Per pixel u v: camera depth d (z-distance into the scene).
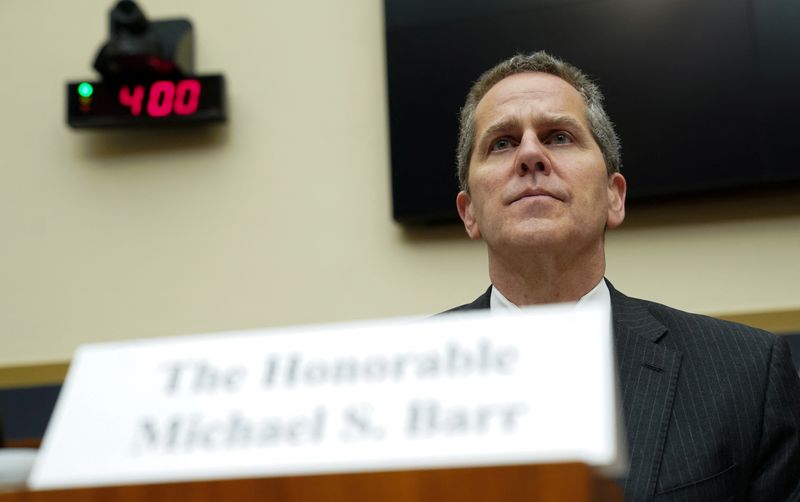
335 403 0.64
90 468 0.66
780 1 2.49
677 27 2.54
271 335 0.69
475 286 2.59
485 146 1.56
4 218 2.88
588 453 0.58
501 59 2.65
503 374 0.63
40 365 2.73
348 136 2.79
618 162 1.68
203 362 0.69
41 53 2.99
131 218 2.83
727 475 1.24
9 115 2.96
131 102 2.80
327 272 2.70
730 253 2.45
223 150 2.84
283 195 2.78
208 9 2.94
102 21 2.99
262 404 0.66
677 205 2.51
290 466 0.62
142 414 0.67
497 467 0.57
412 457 0.61
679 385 1.33
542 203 1.47
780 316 2.37
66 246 2.83
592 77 2.57
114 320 2.76
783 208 2.45
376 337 0.67
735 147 2.44
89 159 2.89
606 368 0.61
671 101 2.51
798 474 1.32
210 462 0.64
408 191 2.63
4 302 2.81
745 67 2.47
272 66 2.87
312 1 2.90
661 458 1.24
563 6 2.63
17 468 0.78
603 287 1.56
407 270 2.65
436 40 2.71
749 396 1.32
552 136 1.54
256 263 2.74
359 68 2.83
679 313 1.49
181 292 2.75
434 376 0.64
